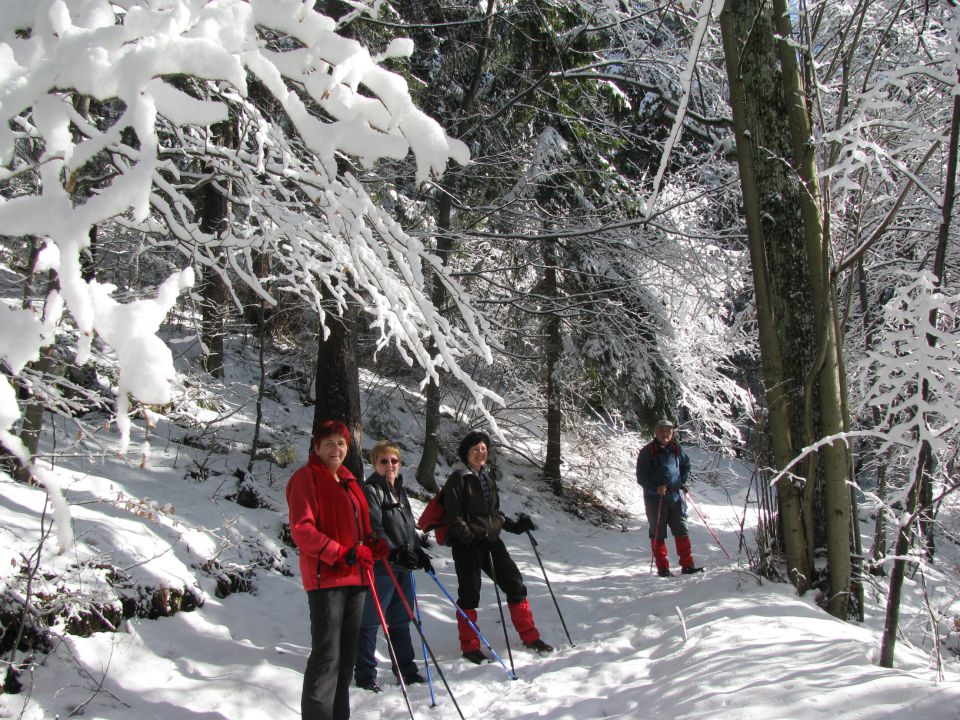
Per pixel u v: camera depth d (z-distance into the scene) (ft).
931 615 11.18
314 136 6.11
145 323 4.62
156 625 14.26
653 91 29.68
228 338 36.94
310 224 9.46
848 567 16.65
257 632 15.80
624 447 42.86
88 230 4.69
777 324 18.03
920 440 9.68
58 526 4.85
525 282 40.16
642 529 38.75
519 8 32.30
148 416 5.87
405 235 7.66
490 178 31.94
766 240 18.16
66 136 5.16
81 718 11.01
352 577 11.69
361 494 13.12
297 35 6.13
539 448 46.11
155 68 5.04
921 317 9.58
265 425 28.99
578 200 35.12
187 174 11.50
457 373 7.85
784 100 17.88
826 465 16.96
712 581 18.84
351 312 24.39
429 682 13.19
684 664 12.88
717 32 27.35
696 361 39.50
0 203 4.75
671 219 33.06
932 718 8.54
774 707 9.67
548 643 17.19
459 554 16.11
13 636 11.59
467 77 34.65
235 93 10.80
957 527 19.34
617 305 34.76
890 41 22.00
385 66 27.71
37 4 5.63
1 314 4.59
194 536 17.61
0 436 4.63
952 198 10.44
